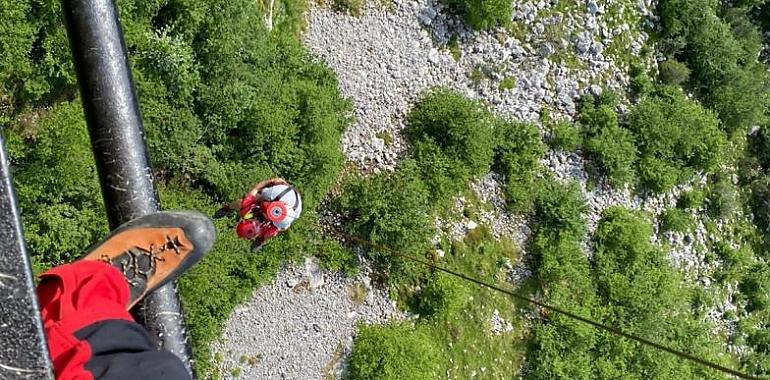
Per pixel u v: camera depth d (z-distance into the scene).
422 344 18.33
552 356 19.77
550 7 19.70
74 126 12.60
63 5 3.69
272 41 16.08
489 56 19.16
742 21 22.89
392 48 18.08
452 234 18.94
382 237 17.91
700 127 21.38
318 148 16.41
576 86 20.11
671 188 21.84
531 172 19.67
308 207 16.92
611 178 20.52
